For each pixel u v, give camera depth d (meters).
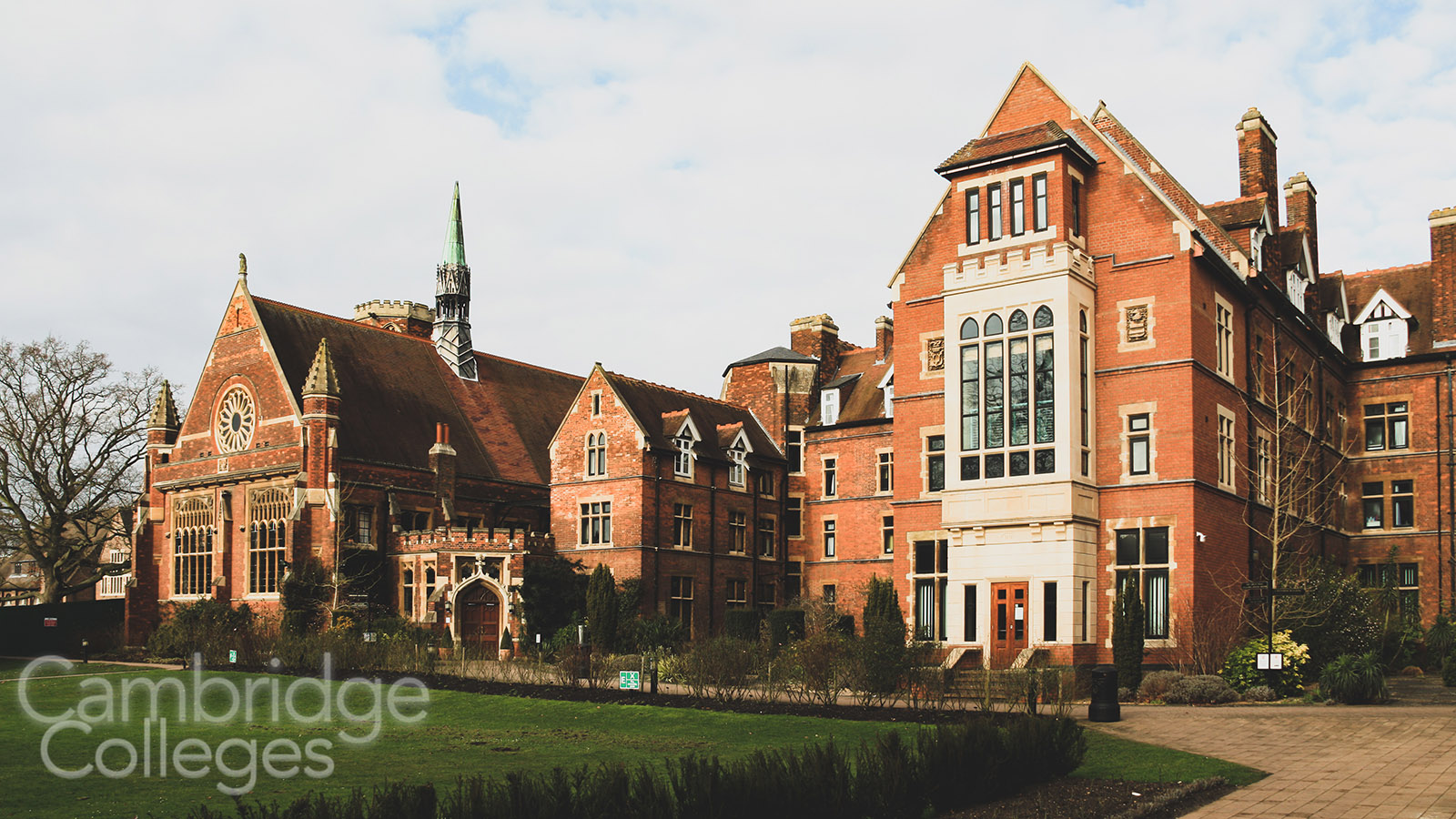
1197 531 30.72
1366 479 43.88
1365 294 47.59
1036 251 32.00
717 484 53.47
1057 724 17.28
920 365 35.75
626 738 22.86
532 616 46.41
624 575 48.81
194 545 54.34
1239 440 34.16
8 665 46.44
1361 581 42.34
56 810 16.53
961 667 31.52
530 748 21.81
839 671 25.72
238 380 53.47
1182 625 30.17
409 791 11.43
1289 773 17.12
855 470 52.16
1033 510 31.14
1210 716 23.05
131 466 61.00
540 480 59.22
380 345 58.56
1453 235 44.16
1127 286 32.53
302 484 48.94
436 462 53.69
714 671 27.02
